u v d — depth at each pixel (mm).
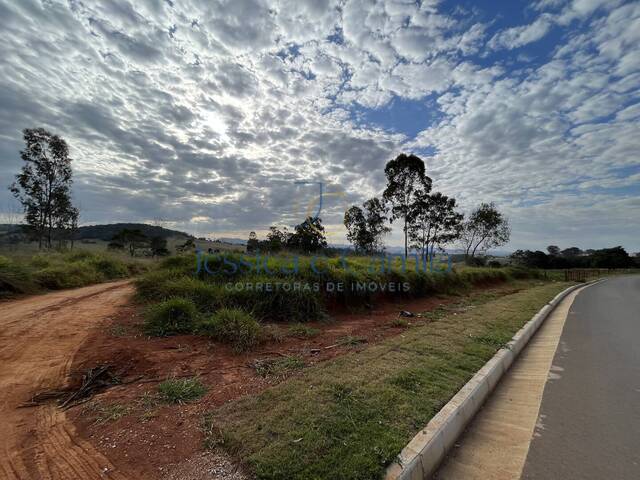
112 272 13125
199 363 4398
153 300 7344
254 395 3359
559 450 2705
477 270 18594
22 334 5152
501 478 2359
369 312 8836
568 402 3643
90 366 4070
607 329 7441
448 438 2756
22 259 11422
